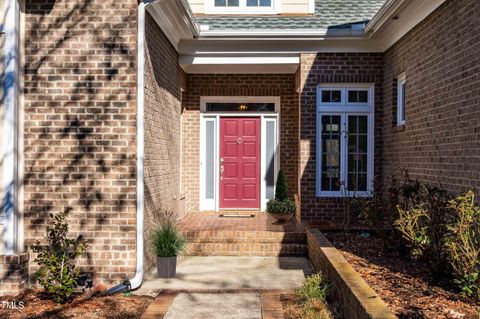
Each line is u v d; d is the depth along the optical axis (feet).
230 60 36.27
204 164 42.42
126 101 23.82
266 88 41.09
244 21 38.06
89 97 23.84
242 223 35.12
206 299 21.72
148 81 25.75
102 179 23.79
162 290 23.24
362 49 35.60
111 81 23.84
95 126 23.80
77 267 23.67
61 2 23.84
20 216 23.59
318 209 35.99
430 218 20.67
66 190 23.76
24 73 23.80
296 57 36.14
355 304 15.52
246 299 21.74
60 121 23.81
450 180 23.98
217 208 42.04
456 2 23.32
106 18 23.90
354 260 23.26
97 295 22.45
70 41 23.85
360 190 36.50
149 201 25.88
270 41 35.29
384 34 33.50
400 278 19.79
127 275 23.72
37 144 23.79
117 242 23.72
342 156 36.47
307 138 35.86
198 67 38.24
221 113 42.09
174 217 34.37
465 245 17.39
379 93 35.86
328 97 36.55
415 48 28.94
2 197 22.82
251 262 29.19
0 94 22.91
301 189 36.06
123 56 23.85
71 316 19.21
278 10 39.91
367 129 36.52
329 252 22.53
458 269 17.66
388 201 27.12
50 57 23.82
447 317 14.99
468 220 17.92
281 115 41.29
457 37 23.18
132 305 20.95
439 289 18.15
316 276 21.54
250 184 42.29
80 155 23.80
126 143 23.81
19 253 23.16
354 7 39.99
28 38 23.81
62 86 23.81
